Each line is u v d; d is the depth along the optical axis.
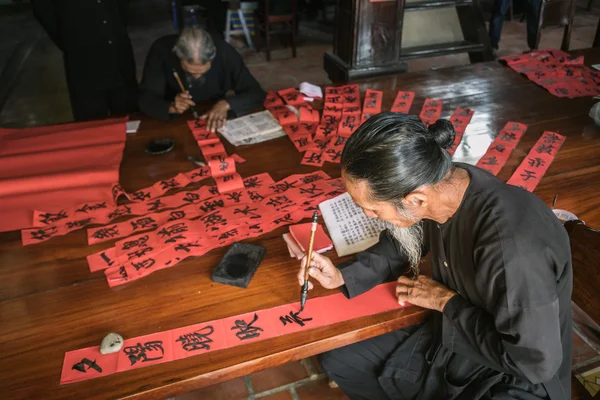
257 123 2.64
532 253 1.13
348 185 1.15
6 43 6.95
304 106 2.78
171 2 8.11
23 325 1.45
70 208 1.97
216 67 2.84
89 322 1.46
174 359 1.33
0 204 1.99
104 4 3.40
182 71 2.81
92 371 1.30
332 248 1.74
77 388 1.26
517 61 3.41
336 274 1.53
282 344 1.38
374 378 1.67
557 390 1.36
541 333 1.13
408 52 4.12
